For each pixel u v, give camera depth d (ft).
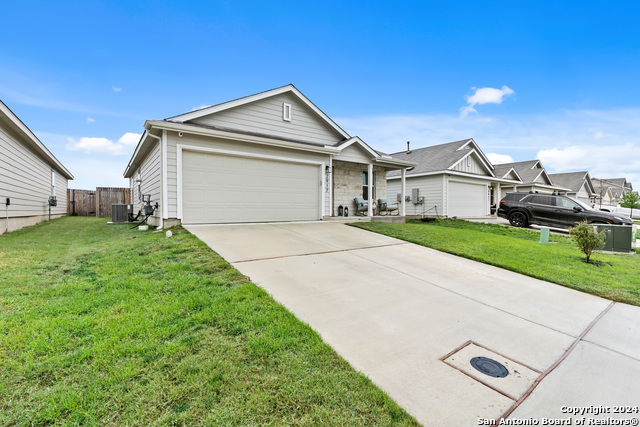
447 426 5.91
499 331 10.39
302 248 20.21
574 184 92.53
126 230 30.04
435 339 9.50
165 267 14.42
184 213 26.84
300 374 7.03
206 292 11.39
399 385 7.10
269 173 31.58
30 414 5.41
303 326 9.33
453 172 53.72
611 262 22.15
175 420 5.45
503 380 7.59
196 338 8.17
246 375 6.82
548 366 8.39
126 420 5.41
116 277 13.00
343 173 42.11
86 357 7.11
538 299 13.82
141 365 6.89
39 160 40.47
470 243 25.45
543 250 25.00
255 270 14.88
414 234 28.12
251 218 30.48
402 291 13.67
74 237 25.89
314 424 5.58
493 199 74.54
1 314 9.19
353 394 6.52
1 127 26.86
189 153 27.09
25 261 15.97
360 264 17.52
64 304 10.03
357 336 9.32
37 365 6.72
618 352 9.38
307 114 36.76
